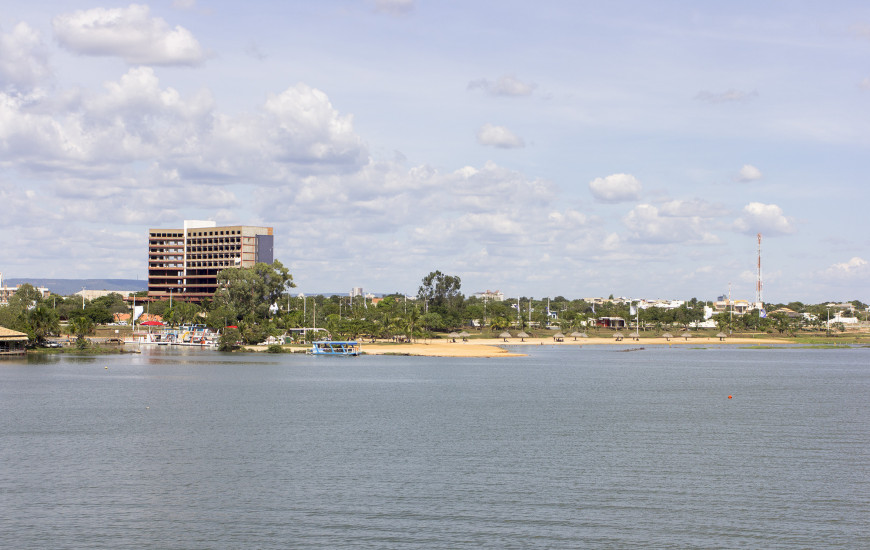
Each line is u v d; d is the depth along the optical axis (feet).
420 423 376.27
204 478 258.98
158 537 201.57
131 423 370.12
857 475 264.52
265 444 318.24
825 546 195.93
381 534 203.62
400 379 611.47
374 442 323.78
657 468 274.57
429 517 217.36
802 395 514.27
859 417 403.95
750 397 500.74
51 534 203.51
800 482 254.47
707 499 234.38
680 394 517.14
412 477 260.42
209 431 348.79
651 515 219.20
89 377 586.45
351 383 574.56
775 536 202.59
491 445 317.63
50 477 259.39
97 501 232.12
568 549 193.47
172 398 468.75
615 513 220.84
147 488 246.47
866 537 202.18
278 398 475.72
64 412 404.57
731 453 301.22
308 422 377.71
